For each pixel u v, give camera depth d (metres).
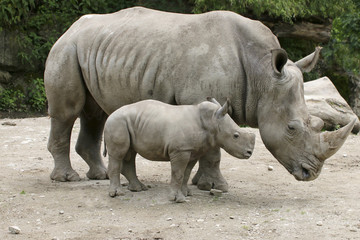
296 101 9.30
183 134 9.09
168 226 8.26
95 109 11.68
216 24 10.00
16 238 7.95
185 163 9.23
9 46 24.47
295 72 9.46
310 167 9.20
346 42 26.88
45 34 25.53
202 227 8.17
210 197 9.87
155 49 10.11
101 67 10.66
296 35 25.86
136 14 10.90
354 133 18.58
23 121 20.50
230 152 9.15
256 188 10.86
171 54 9.98
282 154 9.45
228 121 9.12
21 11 24.58
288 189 10.76
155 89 10.12
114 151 9.55
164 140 9.16
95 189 10.53
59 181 11.41
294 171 9.35
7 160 13.66
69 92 11.15
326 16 25.36
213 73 9.68
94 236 7.95
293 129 9.23
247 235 7.81
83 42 11.00
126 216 8.81
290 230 7.98
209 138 9.20
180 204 9.32
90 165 11.77
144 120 9.28
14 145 15.69
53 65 11.17
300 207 9.21
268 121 9.48
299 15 25.34
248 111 9.79
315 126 9.25
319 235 7.76
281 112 9.33
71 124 11.50
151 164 13.30
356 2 25.39
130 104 9.74
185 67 9.84
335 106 18.42
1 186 10.87
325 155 9.12
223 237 7.73
